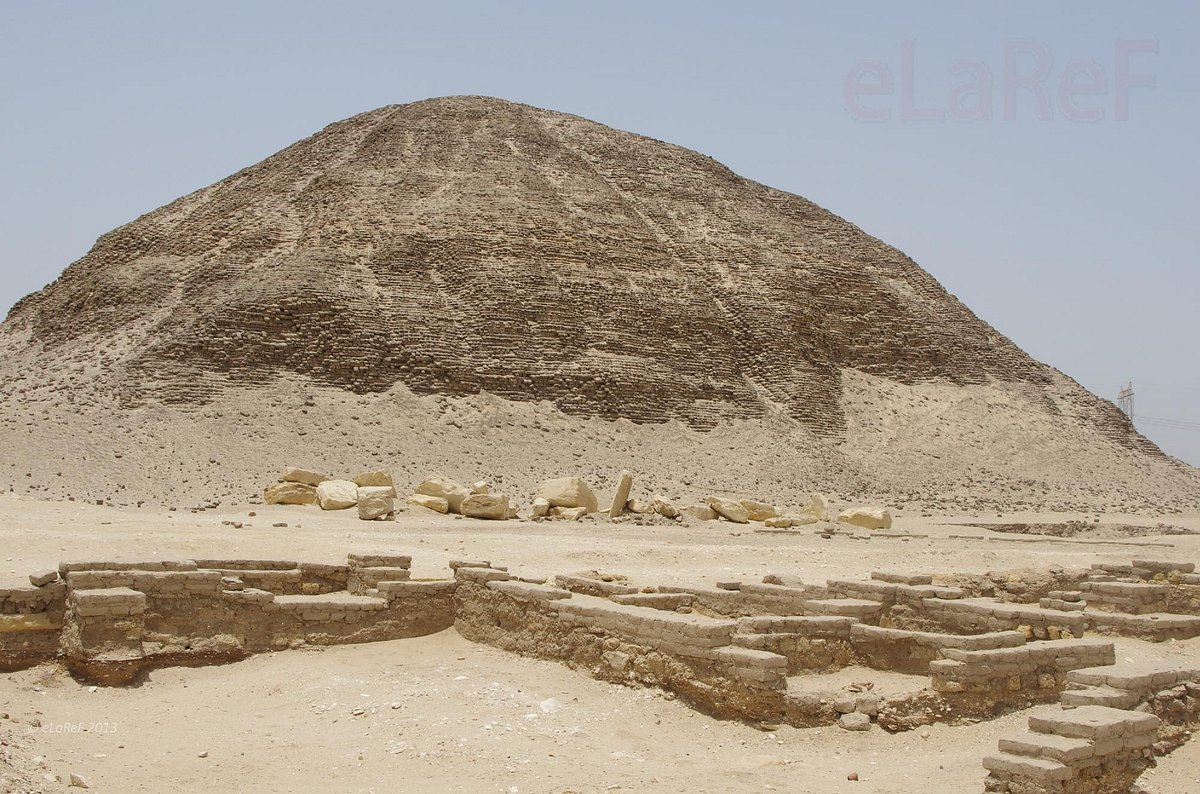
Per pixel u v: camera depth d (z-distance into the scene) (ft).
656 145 360.28
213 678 64.03
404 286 251.60
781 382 264.93
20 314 294.25
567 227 281.54
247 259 264.52
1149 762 46.39
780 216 341.00
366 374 224.94
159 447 189.26
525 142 327.67
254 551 94.27
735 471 223.30
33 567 81.05
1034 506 234.79
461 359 234.79
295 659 67.21
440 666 65.57
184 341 220.84
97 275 279.49
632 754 50.93
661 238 301.63
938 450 261.65
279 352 224.53
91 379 217.77
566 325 251.39
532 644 66.59
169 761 49.60
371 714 56.59
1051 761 42.83
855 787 46.78
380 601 71.82
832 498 216.74
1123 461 278.05
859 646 61.87
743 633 58.44
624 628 60.70
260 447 195.21
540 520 153.69
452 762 49.70
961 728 54.24
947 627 68.69
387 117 337.72
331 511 146.30
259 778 47.93
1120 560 122.62
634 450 226.17
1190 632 74.84
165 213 310.86
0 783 43.73
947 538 157.69
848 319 297.74
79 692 60.13
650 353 254.88
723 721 54.60
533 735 53.11
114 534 99.40
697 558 113.19
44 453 181.57
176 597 66.39
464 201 283.18
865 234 349.00
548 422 226.79
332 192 286.87
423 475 195.93
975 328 319.27
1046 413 289.12
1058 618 65.36
